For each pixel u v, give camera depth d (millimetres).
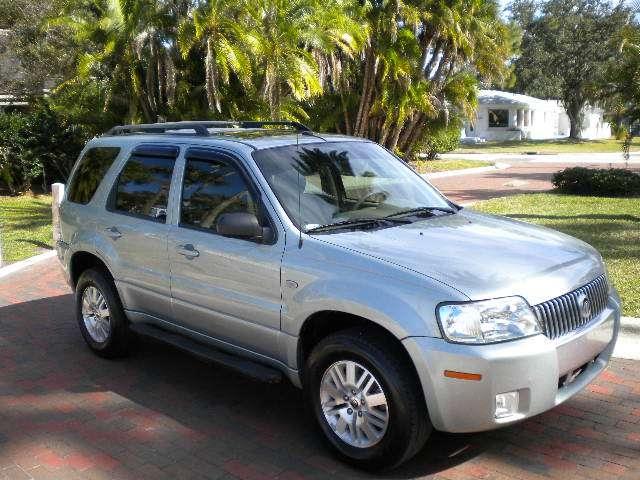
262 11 15375
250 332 4703
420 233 4543
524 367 3676
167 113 15977
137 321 5832
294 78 15539
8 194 19766
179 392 5461
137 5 14492
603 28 53812
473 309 3676
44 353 6461
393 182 5359
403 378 3816
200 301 5020
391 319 3787
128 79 15641
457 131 29109
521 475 4012
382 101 24000
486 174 27219
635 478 3939
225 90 15578
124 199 5855
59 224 6645
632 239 10414
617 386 5230
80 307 6395
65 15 16672
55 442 4629
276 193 4668
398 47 23188
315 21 16703
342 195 4961
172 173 5422
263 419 4918
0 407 5246
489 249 4277
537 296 3859
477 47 25438
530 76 58438
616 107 13891
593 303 4262
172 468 4234
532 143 54188
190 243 5035
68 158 20031
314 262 4254
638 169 28266
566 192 18219
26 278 9602
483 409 3654
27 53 19312
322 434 4289
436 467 4129
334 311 4137
